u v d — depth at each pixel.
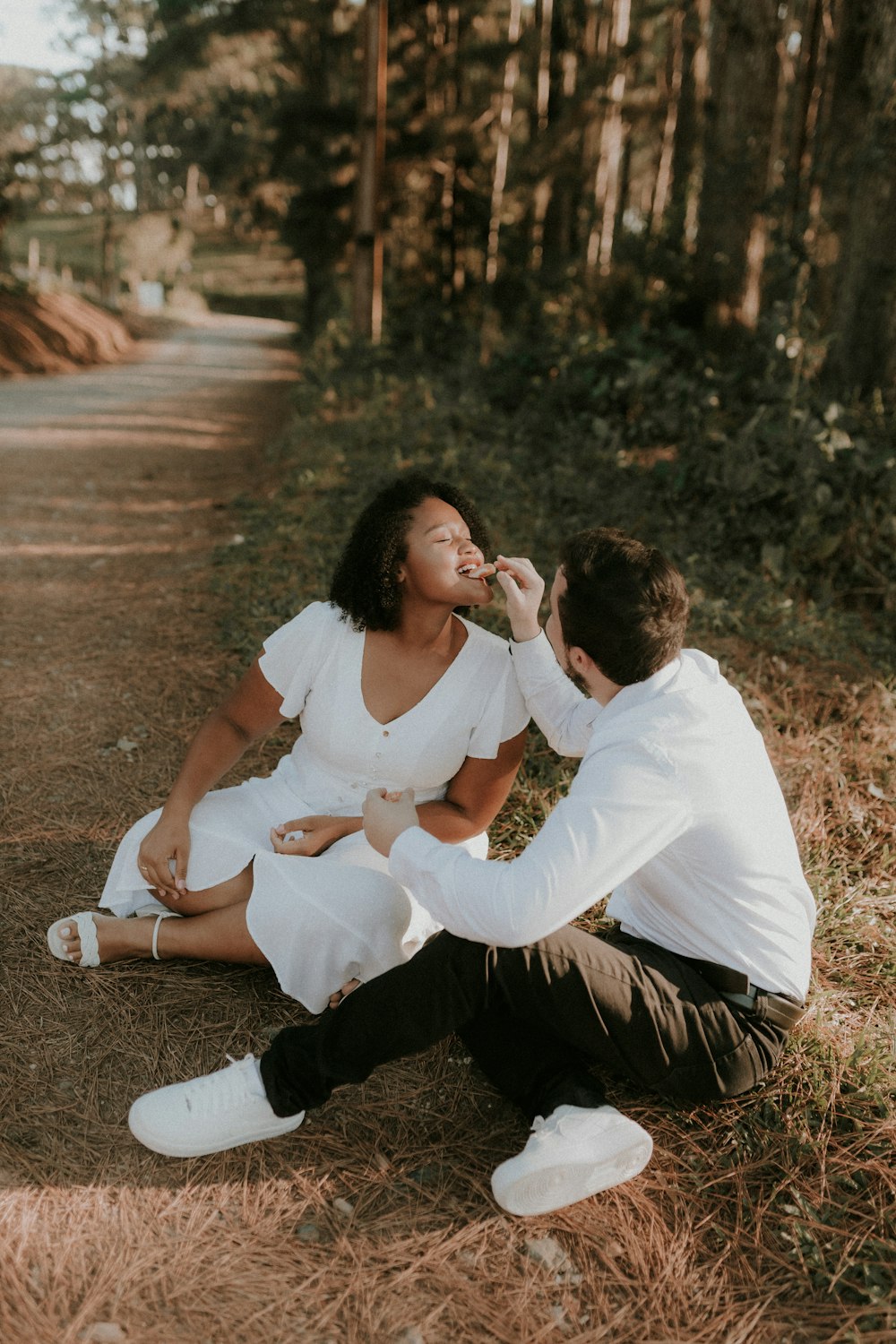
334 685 2.18
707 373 6.84
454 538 2.04
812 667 4.18
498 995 1.80
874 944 2.61
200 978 2.38
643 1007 1.76
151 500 7.92
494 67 14.73
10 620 4.86
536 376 8.84
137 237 56.16
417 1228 1.80
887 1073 2.12
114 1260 1.70
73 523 7.01
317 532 5.89
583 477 6.38
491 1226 1.82
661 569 1.75
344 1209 1.83
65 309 28.83
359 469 7.25
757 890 1.80
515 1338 1.62
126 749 3.53
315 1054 1.84
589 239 13.52
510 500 6.17
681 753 1.69
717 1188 1.91
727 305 8.64
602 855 1.64
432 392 10.00
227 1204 1.83
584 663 1.80
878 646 4.48
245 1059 1.92
